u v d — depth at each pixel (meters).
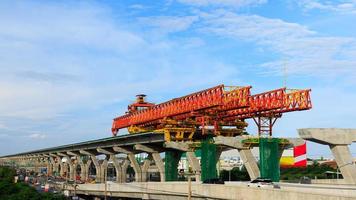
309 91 105.75
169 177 135.38
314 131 64.44
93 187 137.25
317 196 47.56
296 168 172.00
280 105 110.56
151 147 140.38
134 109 191.50
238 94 115.00
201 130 131.75
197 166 123.00
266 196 56.03
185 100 131.00
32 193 132.50
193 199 77.38
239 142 109.50
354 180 64.31
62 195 138.00
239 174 142.75
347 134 65.19
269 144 104.62
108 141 163.75
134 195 109.38
